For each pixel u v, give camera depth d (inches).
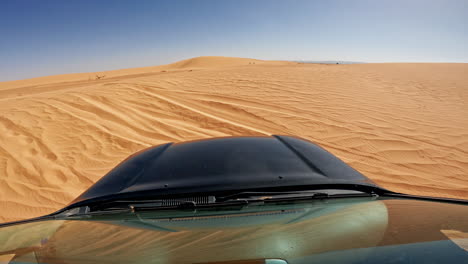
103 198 62.1
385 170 224.5
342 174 68.7
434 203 60.7
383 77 726.5
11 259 46.4
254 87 554.9
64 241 50.3
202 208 58.2
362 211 56.1
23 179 195.2
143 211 58.6
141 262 42.1
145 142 269.1
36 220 61.4
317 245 44.0
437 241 44.5
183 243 46.0
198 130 312.0
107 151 245.9
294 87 558.3
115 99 413.4
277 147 81.3
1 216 155.7
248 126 330.6
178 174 67.3
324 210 56.5
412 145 281.9
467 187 196.1
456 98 516.1
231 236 47.3
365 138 297.7
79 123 306.3
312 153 78.4
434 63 1332.4
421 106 453.1
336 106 429.1
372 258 40.3
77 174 205.3
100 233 51.8
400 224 50.7
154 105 402.6
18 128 283.9
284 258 40.8
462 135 316.2
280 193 61.3
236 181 63.2
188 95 471.8
